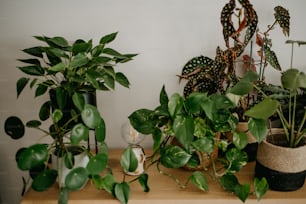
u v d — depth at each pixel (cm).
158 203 83
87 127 76
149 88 118
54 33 111
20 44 111
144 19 110
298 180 84
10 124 88
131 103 119
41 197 84
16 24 109
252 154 103
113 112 120
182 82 117
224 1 108
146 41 112
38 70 84
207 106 76
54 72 80
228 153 88
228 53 95
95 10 109
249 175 96
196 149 83
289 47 114
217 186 89
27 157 72
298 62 116
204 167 92
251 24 95
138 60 114
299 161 81
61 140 82
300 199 82
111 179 84
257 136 78
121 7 109
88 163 78
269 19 112
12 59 113
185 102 78
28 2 107
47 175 78
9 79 115
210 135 84
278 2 110
